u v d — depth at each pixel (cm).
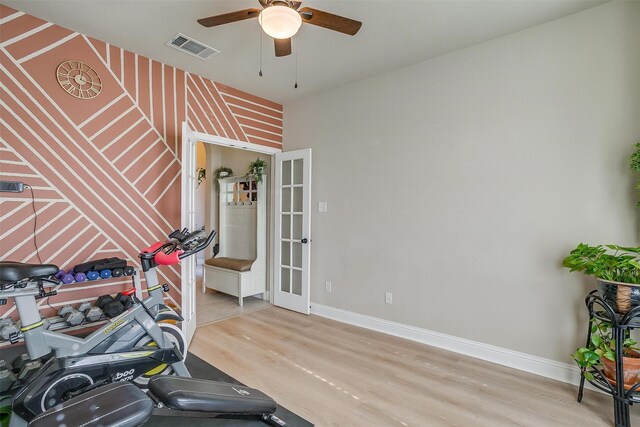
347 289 376
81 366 183
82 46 271
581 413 209
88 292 276
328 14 192
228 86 379
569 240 245
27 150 246
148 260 225
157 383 127
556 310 250
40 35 250
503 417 204
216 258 501
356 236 369
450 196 301
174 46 288
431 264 313
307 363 273
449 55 301
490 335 279
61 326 238
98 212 281
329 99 393
